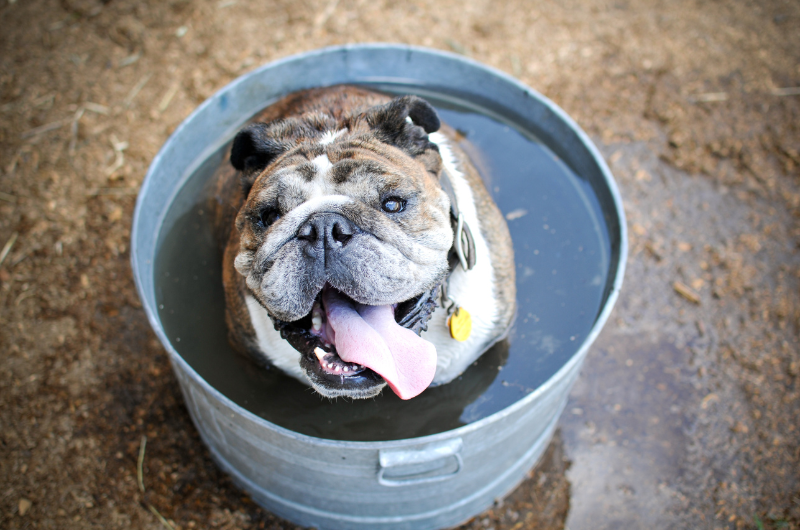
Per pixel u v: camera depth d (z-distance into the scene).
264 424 0.60
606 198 0.83
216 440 0.76
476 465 0.72
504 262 0.77
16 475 0.82
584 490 0.86
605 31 1.32
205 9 1.32
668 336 0.97
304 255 0.55
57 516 0.80
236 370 0.78
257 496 0.81
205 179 0.92
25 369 0.90
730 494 0.84
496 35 1.31
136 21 1.30
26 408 0.87
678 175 1.12
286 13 1.33
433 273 0.61
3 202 1.06
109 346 0.93
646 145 1.16
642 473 0.87
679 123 1.18
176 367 0.68
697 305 0.99
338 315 0.61
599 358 0.95
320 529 0.82
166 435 0.86
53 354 0.92
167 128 1.16
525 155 0.94
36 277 0.99
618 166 1.13
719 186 1.11
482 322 0.74
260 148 0.69
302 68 0.97
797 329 0.96
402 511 0.77
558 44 1.30
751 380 0.92
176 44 1.27
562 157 0.92
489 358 0.78
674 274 1.02
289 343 0.65
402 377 0.60
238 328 0.75
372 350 0.58
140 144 1.14
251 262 0.63
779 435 0.88
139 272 0.69
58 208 1.05
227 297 0.77
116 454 0.85
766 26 1.32
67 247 1.02
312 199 0.58
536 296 0.82
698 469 0.87
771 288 1.00
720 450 0.88
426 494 0.73
